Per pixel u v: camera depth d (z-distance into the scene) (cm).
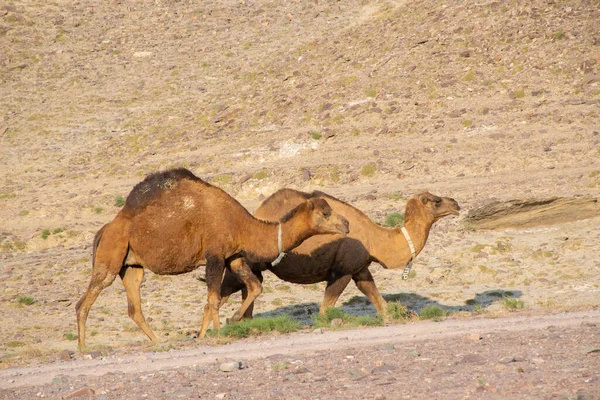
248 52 19138
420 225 4784
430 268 7106
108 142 15212
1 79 18325
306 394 2736
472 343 3556
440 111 13150
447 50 15025
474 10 16312
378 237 4778
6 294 7119
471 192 10156
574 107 12506
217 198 4453
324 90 14838
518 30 14988
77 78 18425
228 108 15538
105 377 3372
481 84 13725
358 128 13075
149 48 19875
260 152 12900
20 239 9956
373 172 11612
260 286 4541
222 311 6197
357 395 2666
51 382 3356
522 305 5341
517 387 2602
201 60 18988
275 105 14775
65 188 12888
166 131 15075
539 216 8156
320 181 11631
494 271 6775
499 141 11894
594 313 4497
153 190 4450
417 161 11700
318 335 4222
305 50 17912
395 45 15912
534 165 11075
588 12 15025
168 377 3238
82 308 4541
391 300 6219
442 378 2817
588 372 2717
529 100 12962
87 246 9250
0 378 3578
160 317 6091
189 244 4403
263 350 3812
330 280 4791
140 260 4516
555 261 6956
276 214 4762
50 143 15438
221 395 2794
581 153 11112
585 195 9044
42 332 5778
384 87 14238
